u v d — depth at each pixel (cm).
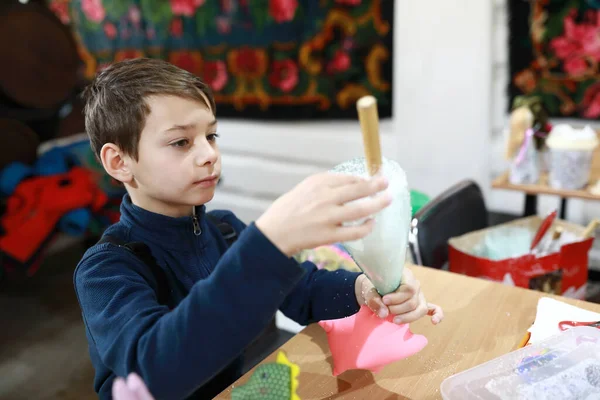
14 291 256
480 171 224
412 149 238
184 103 71
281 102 268
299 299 87
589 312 82
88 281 71
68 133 289
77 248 300
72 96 277
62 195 232
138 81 72
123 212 82
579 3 190
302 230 52
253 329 55
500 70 215
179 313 57
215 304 54
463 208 141
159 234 80
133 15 298
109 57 316
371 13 232
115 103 72
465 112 221
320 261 112
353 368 68
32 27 246
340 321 71
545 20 198
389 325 68
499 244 133
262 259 53
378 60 236
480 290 94
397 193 57
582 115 200
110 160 76
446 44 217
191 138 72
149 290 71
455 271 125
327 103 255
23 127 257
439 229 129
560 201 192
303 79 258
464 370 70
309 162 273
